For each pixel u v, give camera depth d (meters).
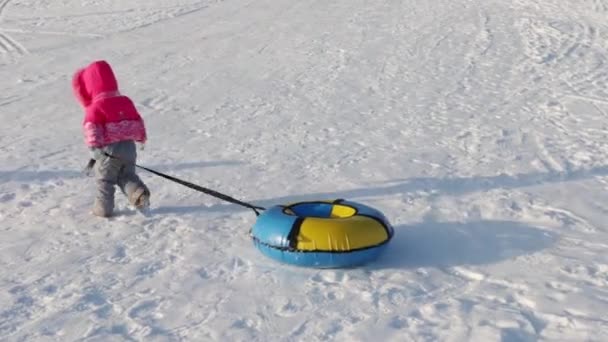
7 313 4.76
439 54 15.24
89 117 6.33
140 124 6.54
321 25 19.34
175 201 7.03
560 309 4.62
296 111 10.98
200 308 4.78
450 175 7.74
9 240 6.11
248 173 7.97
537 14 19.62
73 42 17.88
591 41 16.02
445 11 20.88
